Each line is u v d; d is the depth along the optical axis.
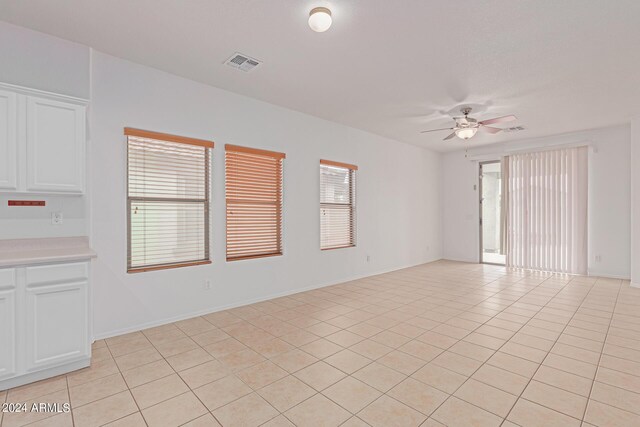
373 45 2.91
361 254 5.88
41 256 2.34
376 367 2.52
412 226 7.10
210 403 2.06
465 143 6.91
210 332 3.23
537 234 6.38
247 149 4.12
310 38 2.81
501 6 2.36
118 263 3.16
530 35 2.74
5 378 2.19
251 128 4.21
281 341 3.02
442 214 8.05
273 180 4.50
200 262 3.74
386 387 2.24
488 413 1.94
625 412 1.95
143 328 3.31
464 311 3.89
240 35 2.77
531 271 6.38
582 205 5.86
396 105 4.48
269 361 2.62
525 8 2.38
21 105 2.46
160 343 2.97
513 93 4.02
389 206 6.50
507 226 6.77
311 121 4.98
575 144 5.88
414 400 2.08
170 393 2.17
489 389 2.20
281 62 3.25
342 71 3.45
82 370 2.48
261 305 4.14
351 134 5.67
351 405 2.03
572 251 6.00
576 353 2.74
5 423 1.87
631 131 5.04
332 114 4.92
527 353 2.75
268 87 3.88
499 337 3.10
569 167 6.00
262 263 4.35
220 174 3.91
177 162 3.60
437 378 2.35
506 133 6.03
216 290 3.88
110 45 2.94
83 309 2.48
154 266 3.43
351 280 5.64
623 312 3.81
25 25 2.60
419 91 3.98
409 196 7.02
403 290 4.94
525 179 6.54
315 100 4.32
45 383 2.29
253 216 4.27
